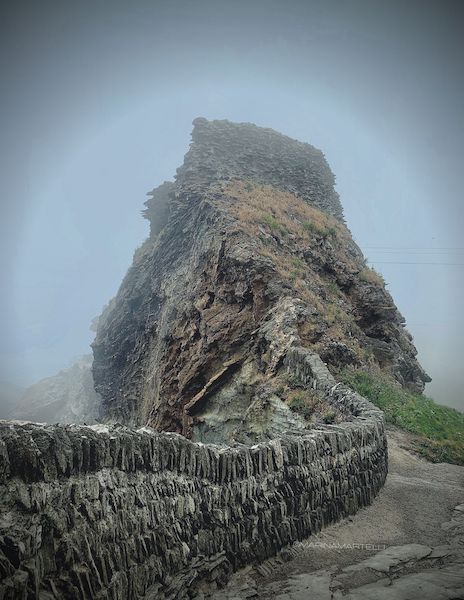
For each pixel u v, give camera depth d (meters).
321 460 9.15
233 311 20.56
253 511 7.54
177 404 20.58
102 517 5.45
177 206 32.53
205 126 36.78
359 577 6.78
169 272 29.22
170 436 6.81
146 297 32.84
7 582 4.21
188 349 21.92
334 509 9.11
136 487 6.03
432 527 8.99
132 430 6.36
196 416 19.22
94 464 5.60
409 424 16.36
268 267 20.44
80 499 5.27
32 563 4.49
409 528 8.93
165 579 5.93
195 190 30.89
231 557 6.97
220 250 22.27
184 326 22.97
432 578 6.47
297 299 19.14
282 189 33.28
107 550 5.35
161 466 6.53
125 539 5.64
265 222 24.48
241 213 24.52
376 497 10.68
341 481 9.53
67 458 5.25
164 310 27.14
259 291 20.12
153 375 25.03
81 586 4.88
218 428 17.95
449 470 13.19
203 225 25.95
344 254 27.75
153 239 38.66
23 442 4.86
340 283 25.53
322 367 15.27
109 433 5.97
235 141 36.38
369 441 10.95
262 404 15.87
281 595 6.30
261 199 27.97
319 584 6.58
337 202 36.97
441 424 16.81
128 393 29.52
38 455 4.93
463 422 18.02
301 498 8.40
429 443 15.20
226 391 18.70
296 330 17.55
